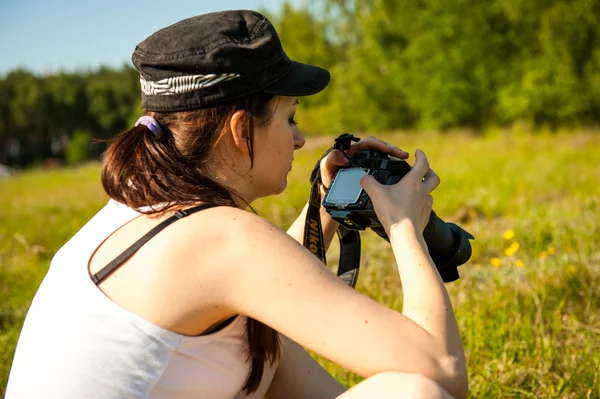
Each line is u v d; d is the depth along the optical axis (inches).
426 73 936.9
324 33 1497.3
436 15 923.4
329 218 71.0
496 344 104.2
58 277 54.2
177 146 55.4
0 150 2925.7
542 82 786.8
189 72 53.6
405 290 53.6
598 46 764.6
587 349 101.3
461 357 52.0
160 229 52.4
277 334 60.4
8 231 279.7
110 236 54.1
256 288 50.8
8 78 3053.6
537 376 94.6
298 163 499.2
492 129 769.6
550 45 783.1
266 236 51.7
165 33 54.9
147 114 57.2
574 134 556.4
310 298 50.4
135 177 54.4
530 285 127.1
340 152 66.1
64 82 2930.6
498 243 174.1
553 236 166.7
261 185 58.7
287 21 1504.7
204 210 52.8
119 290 51.9
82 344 50.9
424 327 51.6
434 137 741.3
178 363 52.0
